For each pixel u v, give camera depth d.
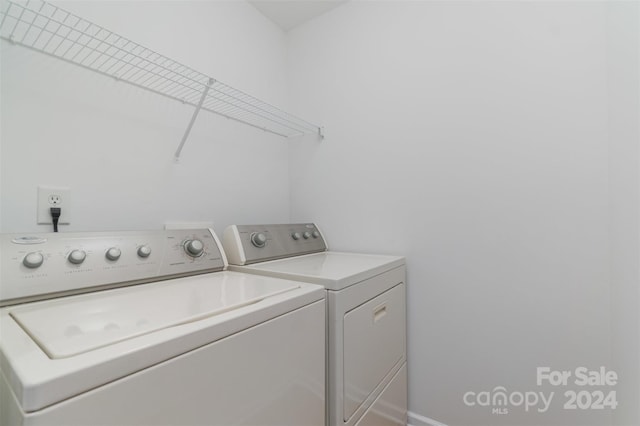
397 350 1.39
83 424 0.42
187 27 1.46
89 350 0.47
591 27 1.15
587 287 1.15
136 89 1.26
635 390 0.90
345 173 1.79
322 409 0.89
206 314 0.64
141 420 0.48
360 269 1.14
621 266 1.00
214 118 1.59
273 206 1.94
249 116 1.79
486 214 1.36
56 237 0.84
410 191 1.56
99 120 1.15
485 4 1.37
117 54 1.19
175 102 1.41
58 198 1.04
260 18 1.89
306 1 1.80
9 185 0.94
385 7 1.67
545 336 1.23
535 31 1.26
